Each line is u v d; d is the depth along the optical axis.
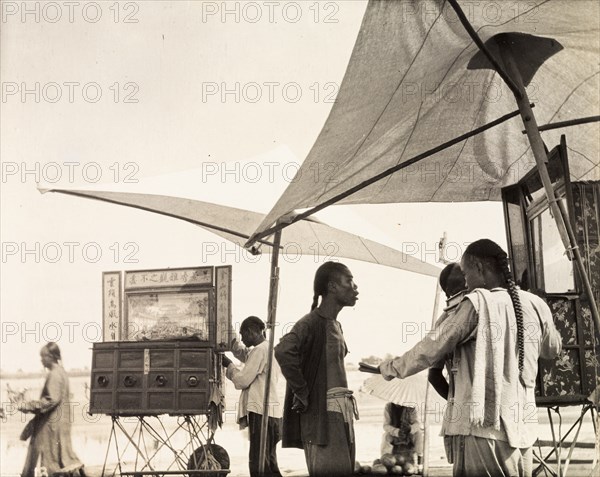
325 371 5.54
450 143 5.36
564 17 4.98
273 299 6.45
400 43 4.70
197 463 6.79
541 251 5.79
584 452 6.73
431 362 4.57
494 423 4.41
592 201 5.52
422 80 5.24
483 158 6.50
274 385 6.76
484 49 4.79
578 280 5.46
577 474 5.83
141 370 6.72
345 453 5.47
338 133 5.07
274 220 5.46
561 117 6.26
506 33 5.13
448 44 4.95
